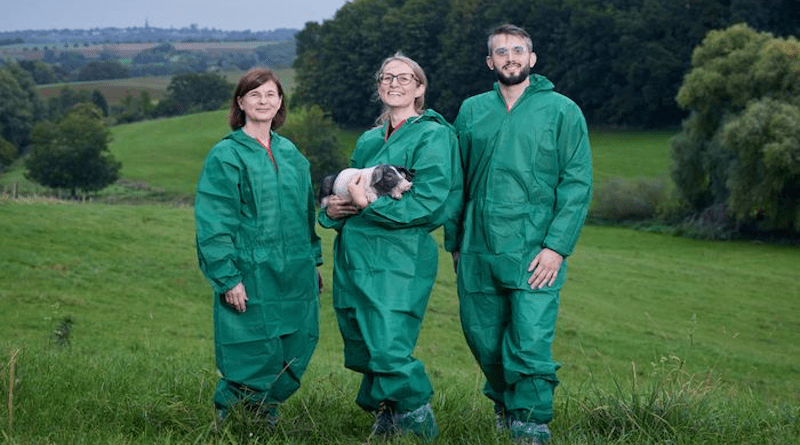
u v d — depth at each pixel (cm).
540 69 11056
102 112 16450
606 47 10556
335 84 12156
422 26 11825
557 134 546
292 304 546
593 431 551
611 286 3688
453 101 11244
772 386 2238
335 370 1097
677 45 10106
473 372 1580
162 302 2416
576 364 2317
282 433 527
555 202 550
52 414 544
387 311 517
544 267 535
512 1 11000
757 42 5925
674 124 10488
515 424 534
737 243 5622
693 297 3591
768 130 5262
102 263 2705
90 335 1880
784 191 5412
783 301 3647
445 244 579
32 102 14938
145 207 3734
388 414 546
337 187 532
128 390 638
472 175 561
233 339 536
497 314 555
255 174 531
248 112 537
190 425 530
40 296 2220
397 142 545
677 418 559
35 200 3606
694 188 6138
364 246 532
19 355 743
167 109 16725
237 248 534
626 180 6962
